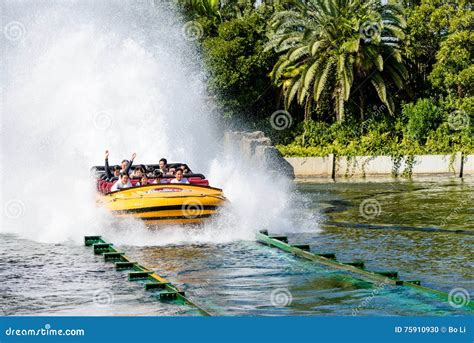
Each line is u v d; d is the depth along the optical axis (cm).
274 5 6109
